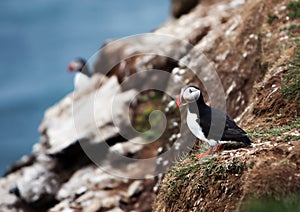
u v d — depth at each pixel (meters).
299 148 9.94
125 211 15.52
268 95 12.50
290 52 13.28
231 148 11.05
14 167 19.14
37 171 17.62
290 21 14.69
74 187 16.72
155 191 15.38
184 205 10.70
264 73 13.99
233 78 15.34
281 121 11.84
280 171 9.52
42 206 16.92
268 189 9.38
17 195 17.34
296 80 12.30
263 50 14.43
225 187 10.17
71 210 15.77
